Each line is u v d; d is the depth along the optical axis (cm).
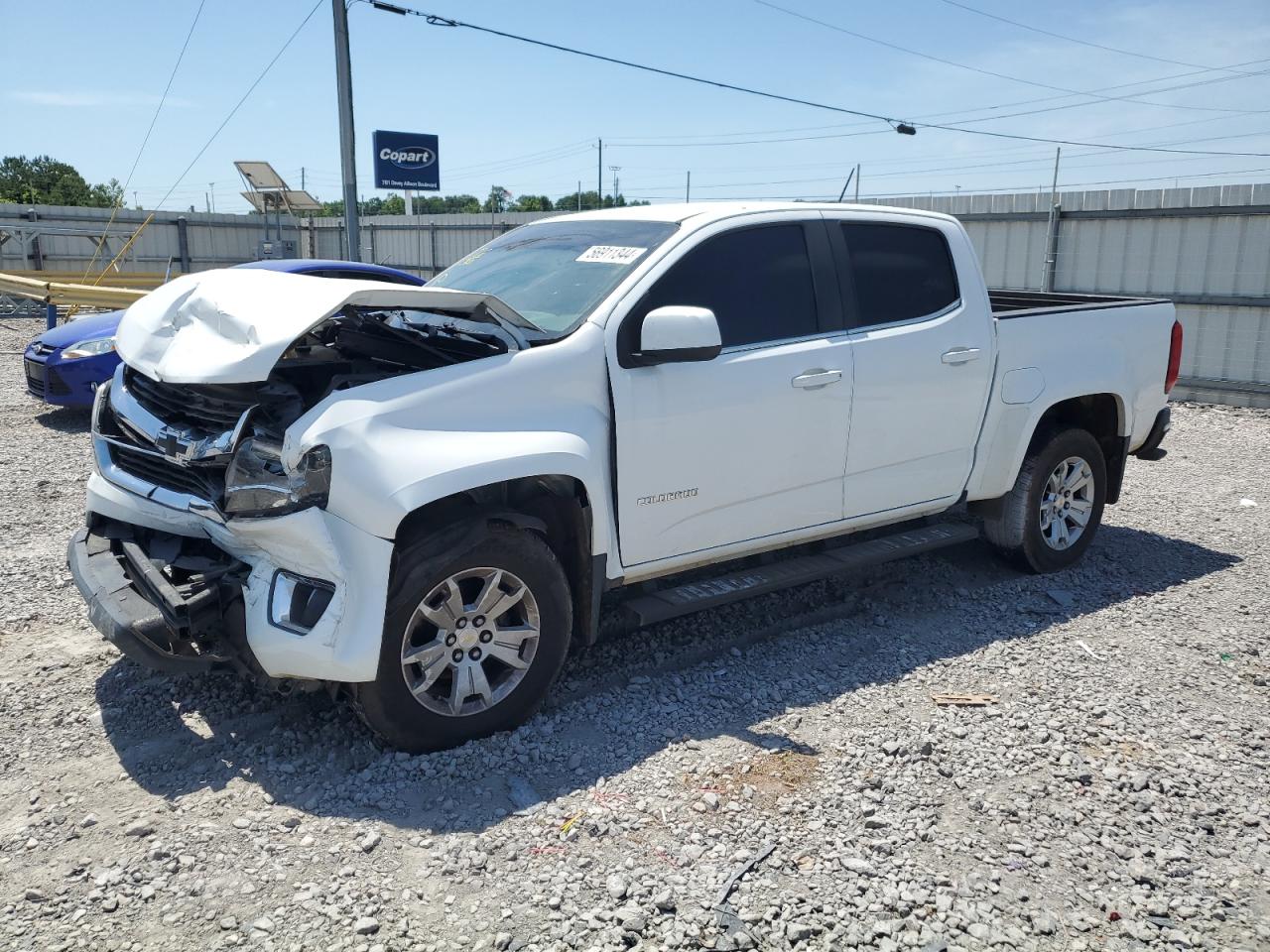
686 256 418
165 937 269
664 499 409
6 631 468
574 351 382
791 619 504
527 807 333
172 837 313
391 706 349
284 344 329
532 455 361
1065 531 577
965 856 313
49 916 276
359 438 337
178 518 382
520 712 381
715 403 414
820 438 452
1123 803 344
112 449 423
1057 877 304
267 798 335
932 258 502
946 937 276
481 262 493
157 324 403
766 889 294
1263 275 1237
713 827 323
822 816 331
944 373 492
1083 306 580
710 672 442
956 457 513
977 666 452
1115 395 576
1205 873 307
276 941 268
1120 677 443
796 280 450
